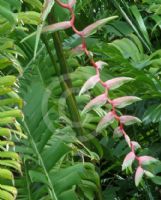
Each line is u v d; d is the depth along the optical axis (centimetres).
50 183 203
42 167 207
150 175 170
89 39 269
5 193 173
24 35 248
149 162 167
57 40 221
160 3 304
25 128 216
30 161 218
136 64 274
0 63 196
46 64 251
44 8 159
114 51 263
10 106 219
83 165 209
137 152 270
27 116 219
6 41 199
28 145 213
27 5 241
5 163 178
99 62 166
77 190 230
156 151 282
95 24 163
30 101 223
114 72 265
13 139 212
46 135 213
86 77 238
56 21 230
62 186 202
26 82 240
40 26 164
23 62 256
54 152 208
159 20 291
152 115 259
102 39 327
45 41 227
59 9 239
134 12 295
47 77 246
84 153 217
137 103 293
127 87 253
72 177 204
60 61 221
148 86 253
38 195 205
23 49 253
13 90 198
